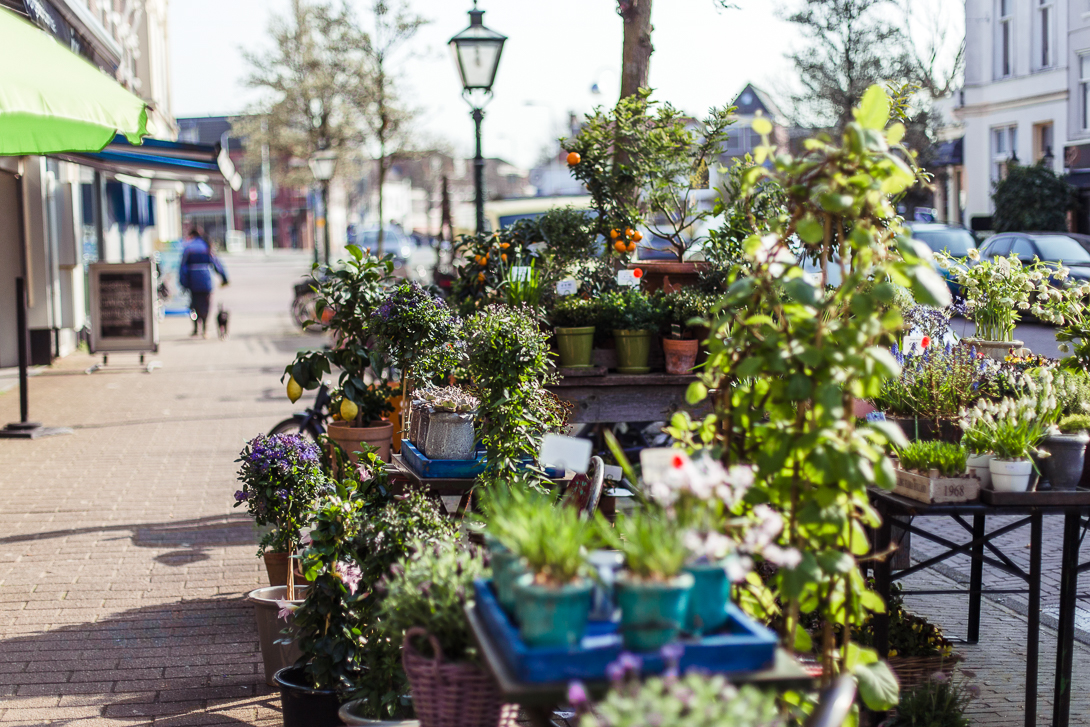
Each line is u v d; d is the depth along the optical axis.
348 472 4.40
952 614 5.57
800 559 2.55
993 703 4.39
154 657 4.74
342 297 6.59
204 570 6.00
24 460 8.98
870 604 2.78
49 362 15.44
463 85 9.79
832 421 2.57
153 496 7.73
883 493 3.63
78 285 17.14
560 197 20.56
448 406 4.79
